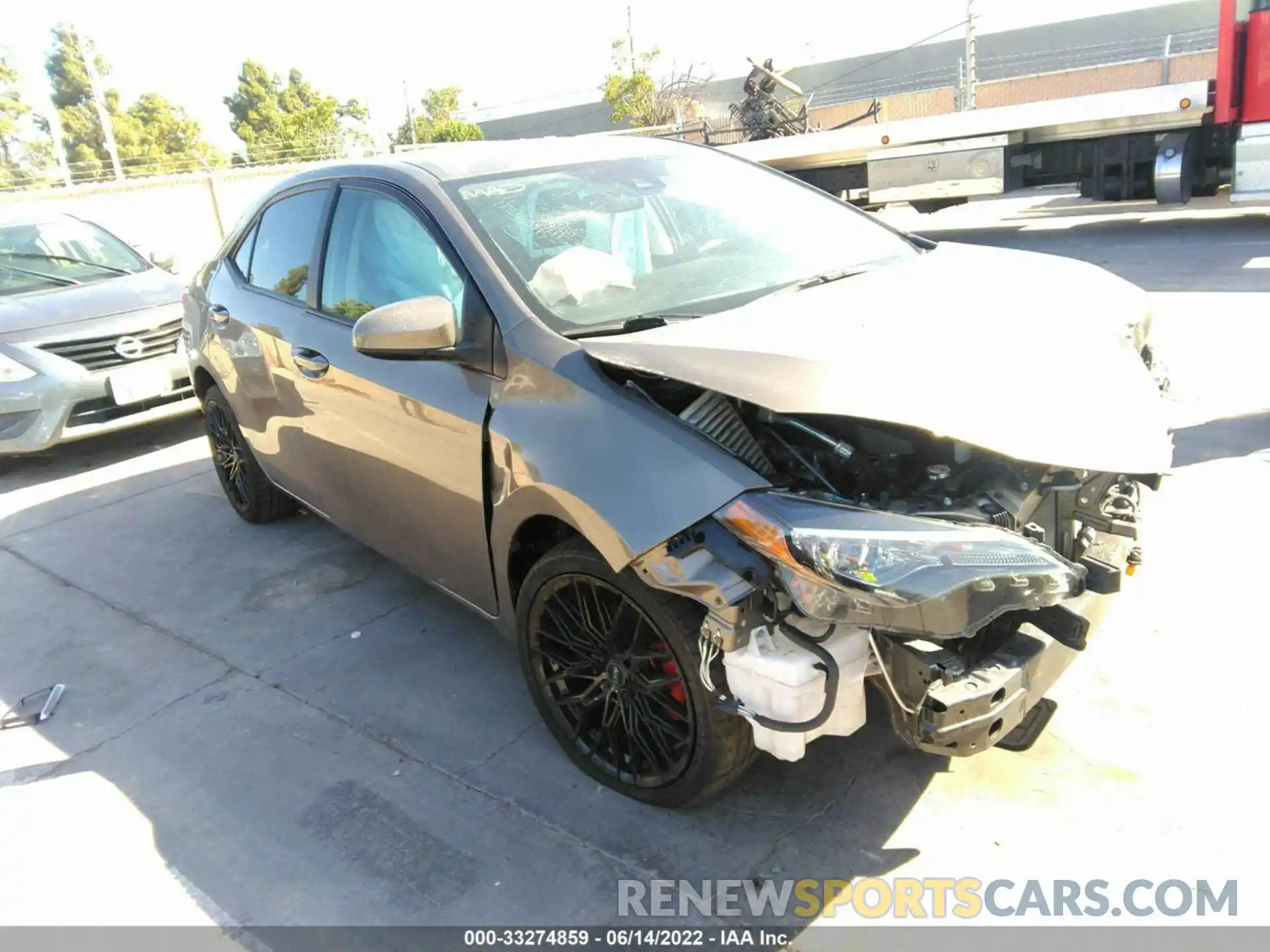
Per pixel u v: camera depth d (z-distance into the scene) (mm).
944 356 2385
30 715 3531
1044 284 3006
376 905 2506
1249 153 10594
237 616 4164
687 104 31922
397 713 3350
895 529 2125
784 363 2293
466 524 3004
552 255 3021
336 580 4434
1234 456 4699
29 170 30656
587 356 2611
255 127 62688
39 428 6184
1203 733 2838
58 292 6848
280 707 3445
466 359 2859
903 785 2756
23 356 6176
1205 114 10820
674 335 2602
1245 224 11492
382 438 3271
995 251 3551
